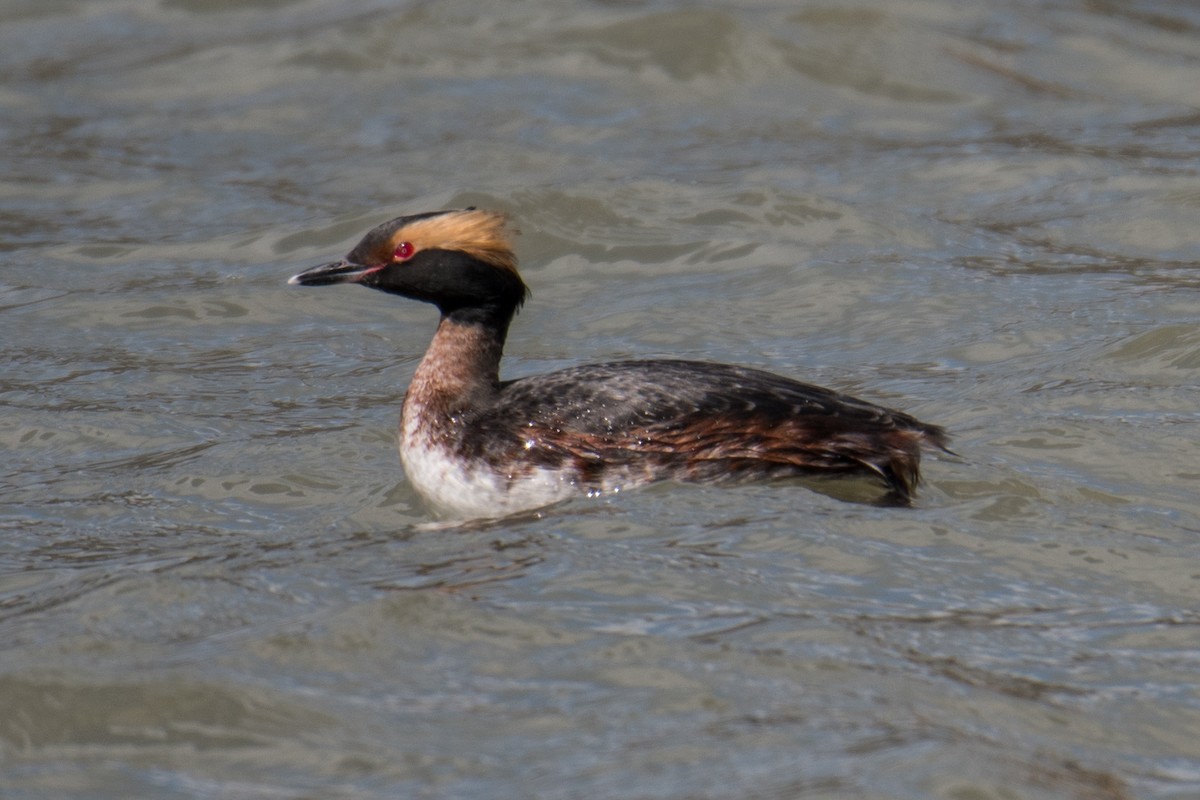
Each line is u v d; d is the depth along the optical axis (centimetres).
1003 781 796
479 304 1293
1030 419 1353
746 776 801
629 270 1881
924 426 1205
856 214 1978
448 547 1125
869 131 2353
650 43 2625
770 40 2597
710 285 1819
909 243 1912
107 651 960
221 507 1255
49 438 1423
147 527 1212
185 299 1816
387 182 2194
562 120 2405
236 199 2180
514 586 1038
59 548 1176
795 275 1819
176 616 1015
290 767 833
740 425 1188
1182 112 2372
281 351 1677
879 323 1675
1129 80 2520
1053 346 1572
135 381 1583
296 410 1495
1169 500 1184
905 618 992
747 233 1944
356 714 880
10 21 2991
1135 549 1093
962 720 863
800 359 1592
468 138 2339
